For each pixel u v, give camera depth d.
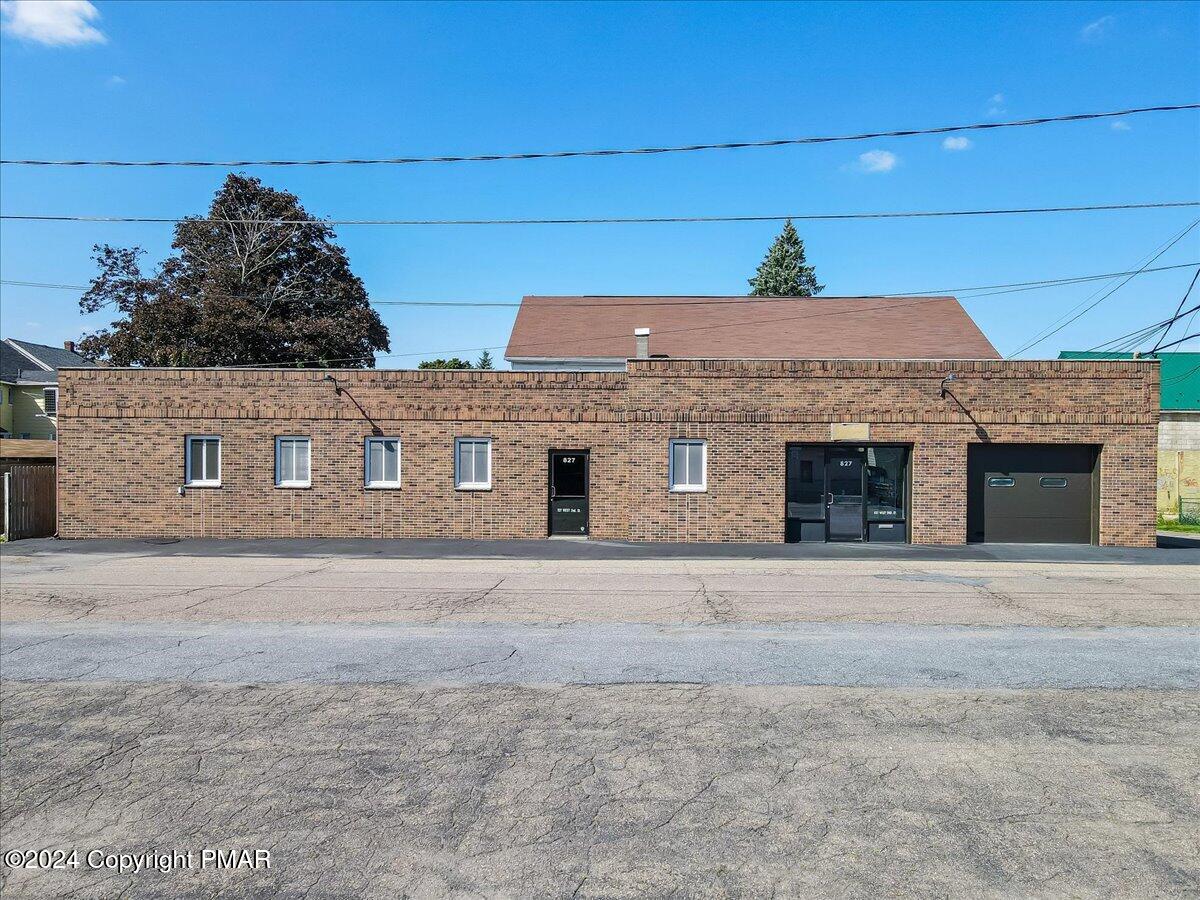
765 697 6.99
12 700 7.00
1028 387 19.38
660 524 19.77
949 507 19.39
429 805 4.98
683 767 5.53
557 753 5.79
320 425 20.41
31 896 4.05
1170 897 3.95
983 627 9.80
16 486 20.27
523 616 10.52
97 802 5.07
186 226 40.88
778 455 19.62
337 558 16.97
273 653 8.54
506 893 4.02
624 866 4.27
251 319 38.22
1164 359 36.53
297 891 4.06
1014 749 5.83
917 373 19.50
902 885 4.07
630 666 7.98
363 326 41.41
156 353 37.03
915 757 5.69
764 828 4.66
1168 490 28.84
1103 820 4.75
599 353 27.78
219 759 5.71
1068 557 17.38
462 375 20.34
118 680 7.57
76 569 15.19
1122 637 9.24
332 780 5.36
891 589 12.76
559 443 20.33
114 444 20.50
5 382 49.97
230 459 20.42
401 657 8.35
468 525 20.34
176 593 12.38
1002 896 3.96
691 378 19.73
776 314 30.80
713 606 11.23
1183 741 5.97
